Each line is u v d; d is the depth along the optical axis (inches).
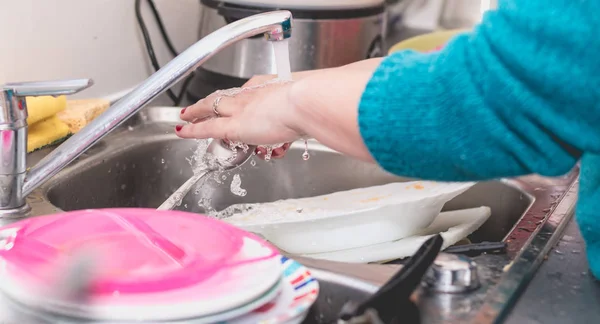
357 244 30.2
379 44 49.2
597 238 22.4
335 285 21.2
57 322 16.4
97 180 35.1
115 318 16.0
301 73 28.9
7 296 17.2
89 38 41.4
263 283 17.2
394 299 17.2
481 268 22.9
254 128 23.6
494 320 19.0
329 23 44.3
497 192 35.3
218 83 45.1
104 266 17.6
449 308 19.7
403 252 30.1
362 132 19.3
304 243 29.8
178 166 39.3
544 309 20.3
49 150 34.4
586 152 18.7
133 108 25.2
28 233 19.9
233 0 43.3
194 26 51.9
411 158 19.1
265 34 27.6
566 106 17.1
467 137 18.0
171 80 24.8
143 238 19.4
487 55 17.6
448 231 31.5
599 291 21.6
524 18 17.0
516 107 17.3
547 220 27.1
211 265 18.1
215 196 39.3
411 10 63.4
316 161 39.6
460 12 62.6
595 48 16.3
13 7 35.6
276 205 32.8
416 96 18.5
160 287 16.9
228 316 16.5
